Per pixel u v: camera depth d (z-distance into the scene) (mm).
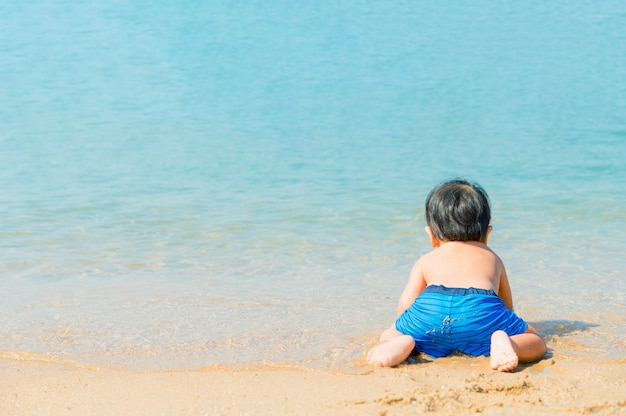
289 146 12906
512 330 3852
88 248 6645
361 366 3713
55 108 16250
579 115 15195
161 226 7531
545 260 6086
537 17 25297
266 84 18469
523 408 2939
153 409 3004
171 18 25266
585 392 3137
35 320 4590
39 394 3230
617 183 9656
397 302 5020
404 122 14945
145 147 12828
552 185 9625
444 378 3428
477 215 4277
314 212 8172
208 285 5477
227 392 3215
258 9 26578
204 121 15125
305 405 2979
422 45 22109
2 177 10398
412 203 8602
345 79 18859
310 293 5258
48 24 24484
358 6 27031
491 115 15422
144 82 18656
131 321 4582
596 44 21734
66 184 9922
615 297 5066
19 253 6430
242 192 9398
